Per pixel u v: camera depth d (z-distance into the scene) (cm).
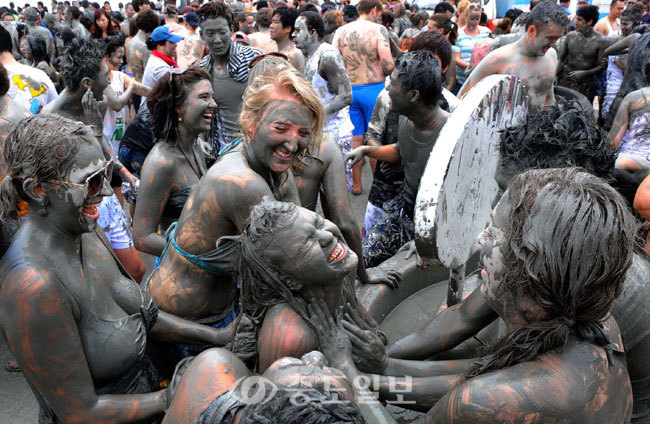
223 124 357
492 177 197
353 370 120
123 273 156
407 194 269
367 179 615
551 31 382
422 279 240
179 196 226
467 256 188
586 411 92
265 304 122
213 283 175
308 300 120
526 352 97
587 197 88
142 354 150
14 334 124
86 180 122
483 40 628
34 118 123
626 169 286
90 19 1005
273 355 118
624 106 355
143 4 942
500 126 192
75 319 133
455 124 161
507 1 1029
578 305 91
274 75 148
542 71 407
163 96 214
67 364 130
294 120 147
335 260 117
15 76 376
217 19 336
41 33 792
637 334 125
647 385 133
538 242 89
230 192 152
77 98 324
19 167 120
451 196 163
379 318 212
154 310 160
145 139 334
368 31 507
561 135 143
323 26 634
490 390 95
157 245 220
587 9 665
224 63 353
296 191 193
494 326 176
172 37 493
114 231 288
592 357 95
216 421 90
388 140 300
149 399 140
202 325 172
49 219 127
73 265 132
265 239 113
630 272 126
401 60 229
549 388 92
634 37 597
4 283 124
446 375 135
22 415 263
